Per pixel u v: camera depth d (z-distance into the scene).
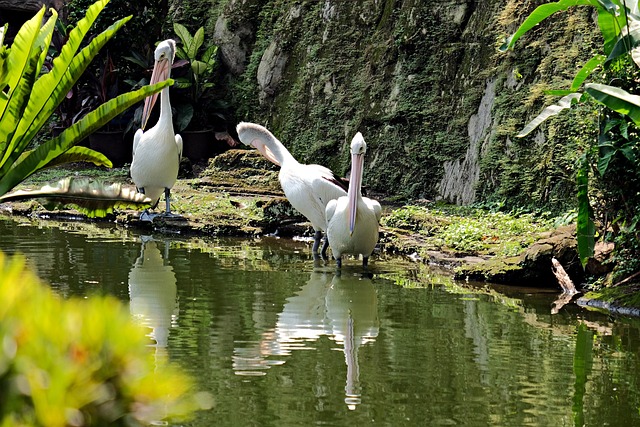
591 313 10.39
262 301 10.54
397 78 20.44
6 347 2.39
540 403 6.93
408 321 9.73
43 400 2.36
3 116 6.87
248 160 20.47
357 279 12.23
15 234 15.35
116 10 24.47
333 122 21.67
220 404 6.69
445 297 11.11
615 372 7.82
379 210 13.30
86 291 10.72
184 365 7.70
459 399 6.96
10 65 6.73
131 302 10.20
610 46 10.55
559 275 11.70
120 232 16.12
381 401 6.87
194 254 13.94
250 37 24.41
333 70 22.03
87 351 2.53
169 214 16.94
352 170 12.76
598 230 12.00
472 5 19.69
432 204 18.61
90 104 24.17
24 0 28.52
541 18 10.89
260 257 13.94
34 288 2.76
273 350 8.33
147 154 16.72
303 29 23.30
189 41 23.53
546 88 16.86
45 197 7.20
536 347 8.68
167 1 25.94
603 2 9.90
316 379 7.40
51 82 7.02
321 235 14.73
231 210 17.45
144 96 7.11
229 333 8.91
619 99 9.41
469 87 19.09
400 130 20.00
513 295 11.40
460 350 8.48
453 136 19.05
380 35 21.28
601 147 10.68
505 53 18.23
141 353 2.70
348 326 9.39
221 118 23.59
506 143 17.58
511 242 13.55
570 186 15.94
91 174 21.55
